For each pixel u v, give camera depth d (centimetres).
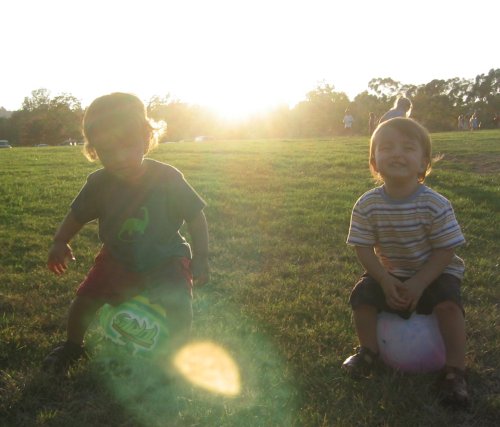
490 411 286
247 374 318
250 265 545
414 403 288
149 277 326
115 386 303
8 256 565
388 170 313
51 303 427
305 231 669
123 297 326
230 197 895
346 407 283
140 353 319
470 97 8919
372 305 321
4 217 756
